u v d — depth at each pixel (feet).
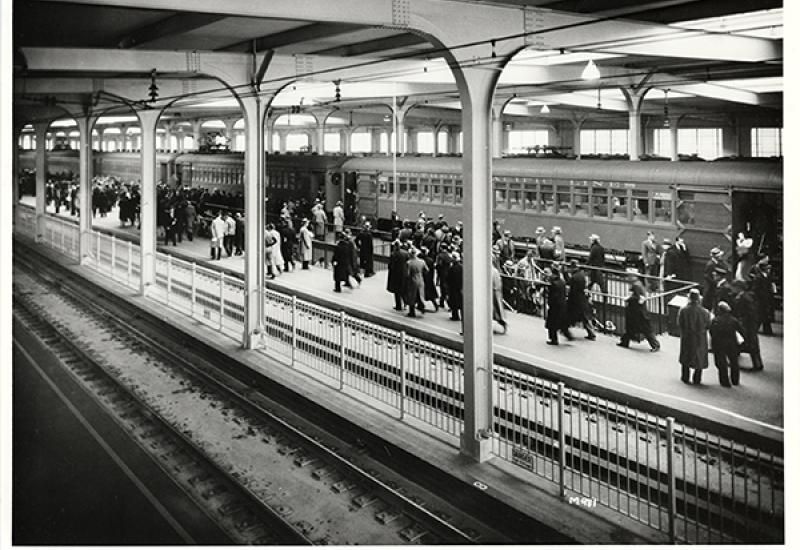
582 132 142.10
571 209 72.43
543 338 48.83
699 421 33.22
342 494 30.25
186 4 29.45
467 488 29.04
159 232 113.91
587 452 32.14
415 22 31.76
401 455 32.50
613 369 41.11
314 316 56.44
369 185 100.63
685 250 58.29
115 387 44.34
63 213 142.82
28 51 47.52
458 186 84.89
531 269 57.26
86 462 33.22
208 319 59.06
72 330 59.11
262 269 50.65
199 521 27.89
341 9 31.50
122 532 26.68
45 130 105.29
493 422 32.19
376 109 123.44
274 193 120.57
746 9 41.96
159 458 33.94
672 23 47.37
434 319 54.75
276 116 130.93
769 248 54.19
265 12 30.78
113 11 41.63
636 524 25.68
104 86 66.13
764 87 83.87
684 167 60.39
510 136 154.81
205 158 129.39
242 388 43.91
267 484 31.24
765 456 30.14
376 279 73.26
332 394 40.16
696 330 37.50
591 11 39.17
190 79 69.05
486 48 33.32
